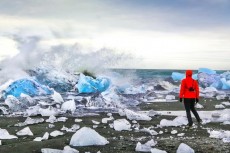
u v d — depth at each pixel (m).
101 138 7.66
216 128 9.93
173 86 27.81
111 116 12.42
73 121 11.27
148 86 27.28
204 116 12.39
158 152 6.64
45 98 17.80
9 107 14.06
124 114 12.66
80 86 21.69
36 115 12.80
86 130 7.69
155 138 8.35
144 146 7.02
